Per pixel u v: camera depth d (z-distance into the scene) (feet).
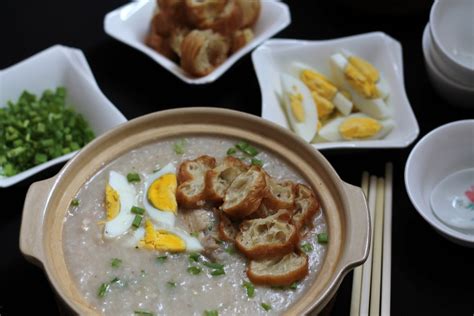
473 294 1.55
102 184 1.50
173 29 1.99
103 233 1.43
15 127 1.85
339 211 1.42
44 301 1.55
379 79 1.89
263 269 1.38
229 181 1.48
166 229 1.44
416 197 1.59
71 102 1.92
